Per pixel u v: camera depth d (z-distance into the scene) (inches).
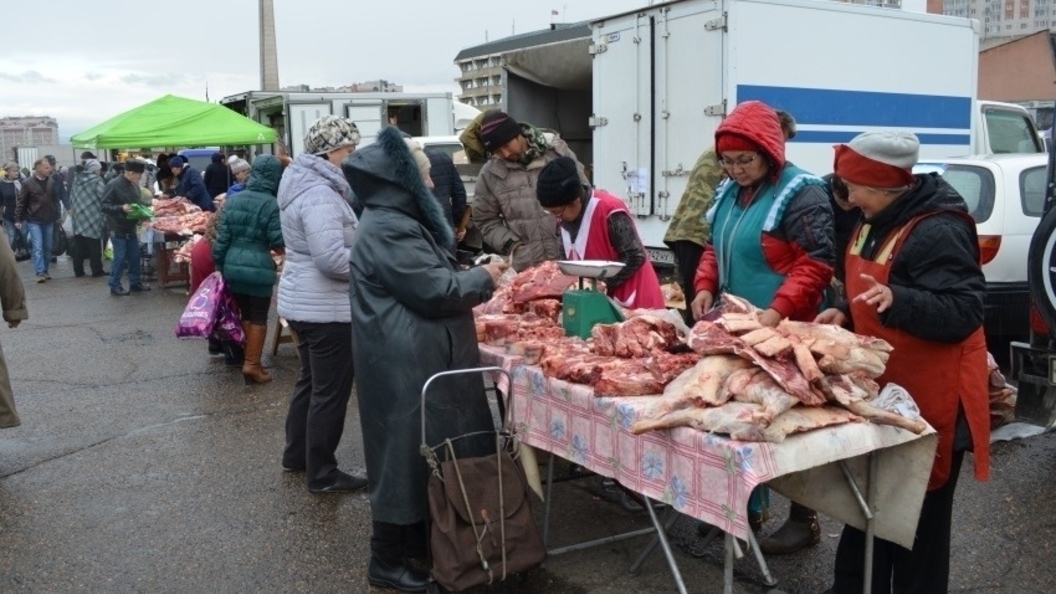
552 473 163.2
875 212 117.8
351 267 143.9
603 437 127.4
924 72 362.0
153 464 219.9
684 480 113.1
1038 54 976.9
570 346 145.6
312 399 194.1
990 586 148.6
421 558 159.5
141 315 446.0
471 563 133.3
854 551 129.6
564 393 135.0
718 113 311.7
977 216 279.6
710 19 311.4
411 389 139.9
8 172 789.2
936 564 122.0
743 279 150.9
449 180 348.5
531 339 152.8
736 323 119.6
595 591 148.6
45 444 238.5
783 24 316.8
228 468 215.2
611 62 355.3
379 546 150.0
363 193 141.8
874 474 119.8
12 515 189.5
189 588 155.3
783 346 110.9
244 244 283.7
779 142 142.7
